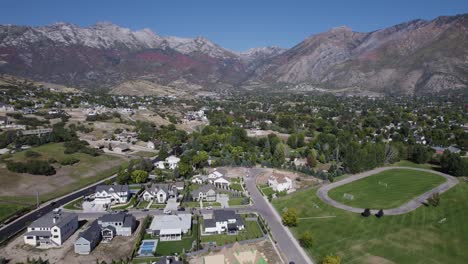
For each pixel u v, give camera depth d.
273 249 91.00
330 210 117.56
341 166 177.38
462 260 85.75
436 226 104.75
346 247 92.31
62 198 129.50
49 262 83.12
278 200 128.62
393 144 195.25
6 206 117.38
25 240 92.25
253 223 107.75
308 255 88.31
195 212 116.31
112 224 98.19
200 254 87.00
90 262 83.69
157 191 126.38
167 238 95.88
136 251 88.00
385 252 89.56
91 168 166.00
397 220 108.81
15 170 145.12
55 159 168.12
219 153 196.25
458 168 157.00
